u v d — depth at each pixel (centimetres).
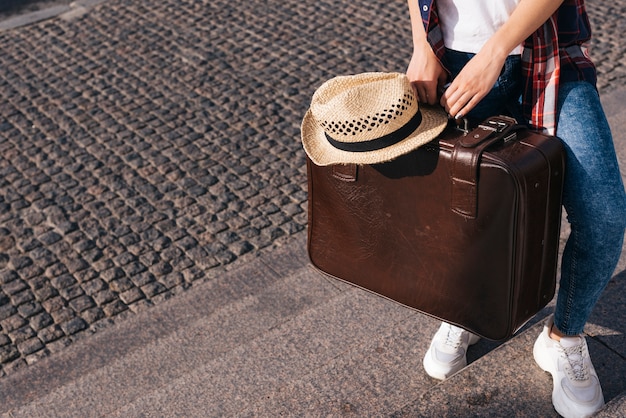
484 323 213
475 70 195
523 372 244
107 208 462
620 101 512
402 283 225
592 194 199
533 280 210
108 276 417
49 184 484
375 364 273
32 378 359
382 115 197
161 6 695
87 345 374
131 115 545
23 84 591
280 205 458
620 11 634
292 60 601
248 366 293
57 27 672
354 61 596
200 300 392
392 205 214
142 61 611
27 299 407
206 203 462
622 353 251
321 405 259
